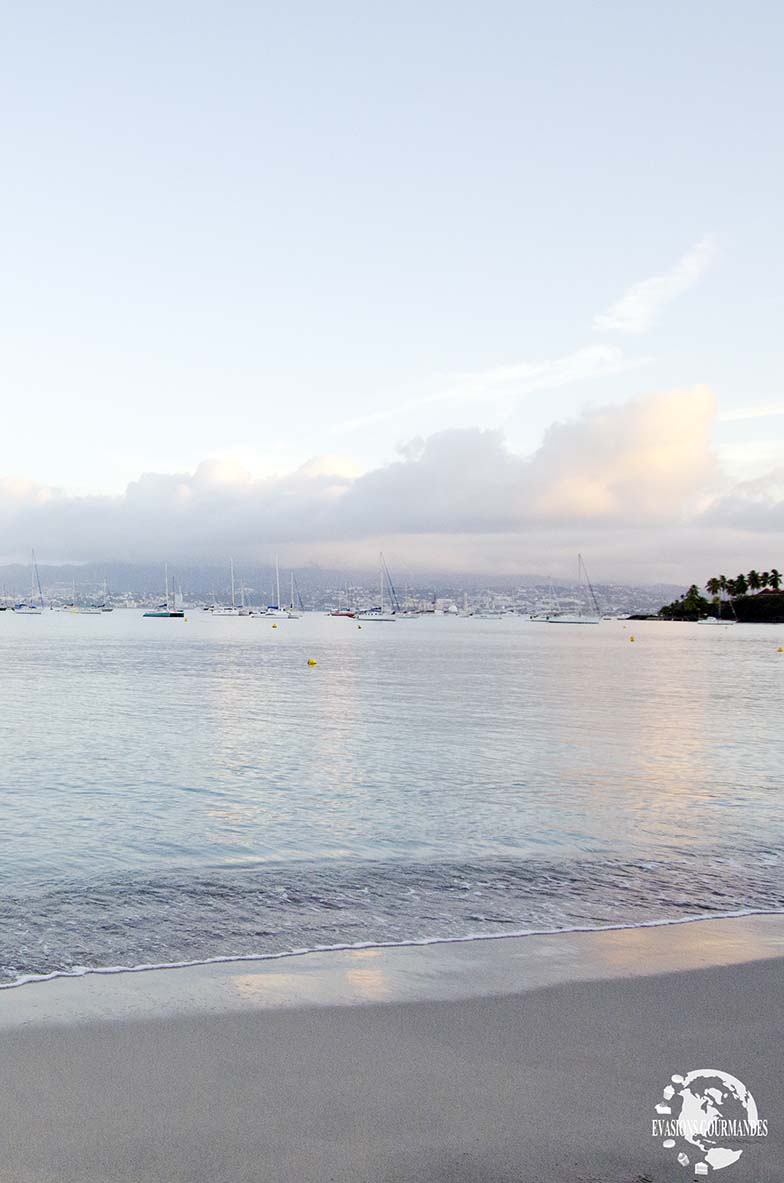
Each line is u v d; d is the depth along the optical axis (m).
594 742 28.36
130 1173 4.90
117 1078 6.08
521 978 8.23
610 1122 5.54
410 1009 7.43
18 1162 4.99
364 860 13.62
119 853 14.02
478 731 31.27
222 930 9.92
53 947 9.21
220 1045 6.66
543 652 110.75
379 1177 4.88
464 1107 5.70
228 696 45.38
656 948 9.20
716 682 60.00
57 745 27.17
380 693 48.06
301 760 24.48
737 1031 6.98
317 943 9.42
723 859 13.70
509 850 14.34
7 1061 6.32
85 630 198.38
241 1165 5.00
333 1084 6.02
